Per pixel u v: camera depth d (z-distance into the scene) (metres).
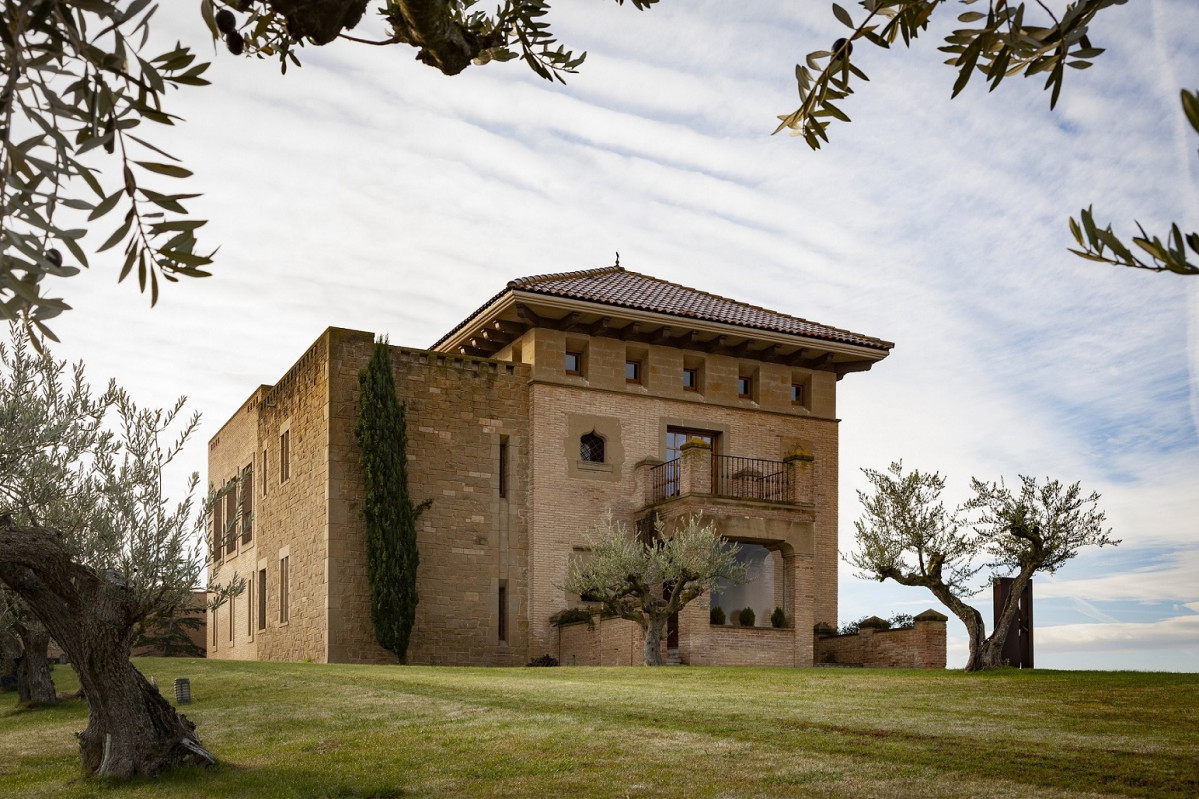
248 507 40.38
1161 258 3.51
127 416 14.65
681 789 11.33
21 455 15.27
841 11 5.77
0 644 21.84
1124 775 11.05
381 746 14.34
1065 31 5.00
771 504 31.03
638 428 33.66
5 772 14.34
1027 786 10.77
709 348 34.88
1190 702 16.16
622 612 27.88
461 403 31.97
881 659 30.66
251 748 14.91
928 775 11.41
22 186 3.88
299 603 32.50
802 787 11.15
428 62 6.15
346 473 30.61
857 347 35.56
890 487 23.72
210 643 46.03
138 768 13.13
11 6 3.75
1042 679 19.56
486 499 31.81
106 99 3.95
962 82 5.40
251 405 41.06
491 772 12.53
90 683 13.14
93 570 13.79
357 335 31.42
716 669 24.20
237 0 4.46
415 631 30.36
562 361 33.00
